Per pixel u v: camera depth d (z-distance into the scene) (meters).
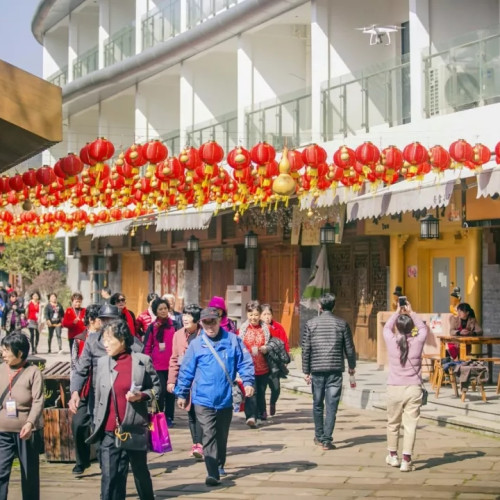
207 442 9.77
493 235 17.84
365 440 12.66
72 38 38.22
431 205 14.66
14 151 7.78
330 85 20.50
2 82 6.72
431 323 17.75
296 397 18.02
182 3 27.55
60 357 28.75
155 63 28.64
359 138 19.23
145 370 8.31
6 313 29.94
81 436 10.58
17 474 11.02
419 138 17.45
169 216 25.72
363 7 21.58
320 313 12.45
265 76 24.77
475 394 15.52
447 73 16.95
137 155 12.88
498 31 15.70
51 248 42.28
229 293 26.70
